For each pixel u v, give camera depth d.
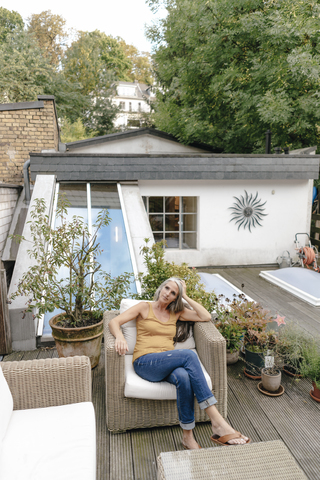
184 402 2.45
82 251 3.68
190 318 3.06
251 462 1.69
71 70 28.98
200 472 1.62
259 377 3.59
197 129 12.76
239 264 8.90
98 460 2.46
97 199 6.59
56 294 3.43
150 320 2.89
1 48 21.38
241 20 10.11
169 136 12.62
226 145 13.70
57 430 1.88
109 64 40.72
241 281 7.51
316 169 8.52
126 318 2.86
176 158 7.70
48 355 3.98
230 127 13.29
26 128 8.27
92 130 27.39
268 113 9.60
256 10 10.77
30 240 4.76
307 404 3.17
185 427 2.46
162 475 1.62
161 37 15.52
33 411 2.08
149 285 3.94
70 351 3.49
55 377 2.15
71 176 7.14
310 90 9.69
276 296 6.48
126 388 2.61
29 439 1.80
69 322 3.64
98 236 5.70
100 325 3.57
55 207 6.01
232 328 3.78
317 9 9.10
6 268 6.21
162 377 2.62
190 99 13.79
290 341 3.66
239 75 11.02
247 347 3.66
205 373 2.75
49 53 32.03
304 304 6.05
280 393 3.29
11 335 4.04
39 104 8.18
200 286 3.95
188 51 13.95
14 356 3.96
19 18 31.69
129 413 2.70
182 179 7.80
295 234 8.98
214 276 6.48
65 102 23.88
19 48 22.38
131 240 5.73
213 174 7.97
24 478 1.55
